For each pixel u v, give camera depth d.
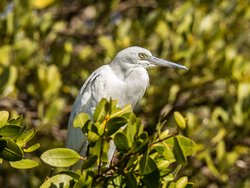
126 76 10.10
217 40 12.73
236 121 11.92
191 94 13.05
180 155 6.07
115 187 6.50
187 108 12.95
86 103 9.73
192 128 11.58
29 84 12.20
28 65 12.42
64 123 12.62
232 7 13.16
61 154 6.40
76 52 13.63
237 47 13.35
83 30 13.51
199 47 12.62
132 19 13.70
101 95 9.76
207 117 12.94
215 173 11.40
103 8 13.39
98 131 6.38
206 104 13.05
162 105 12.59
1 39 12.38
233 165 12.50
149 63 10.36
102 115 6.43
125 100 10.13
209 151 11.67
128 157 6.34
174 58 12.58
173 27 12.85
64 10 14.02
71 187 6.52
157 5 13.70
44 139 12.07
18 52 12.18
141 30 12.91
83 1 13.98
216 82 13.06
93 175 6.38
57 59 12.66
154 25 12.80
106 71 10.02
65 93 13.09
